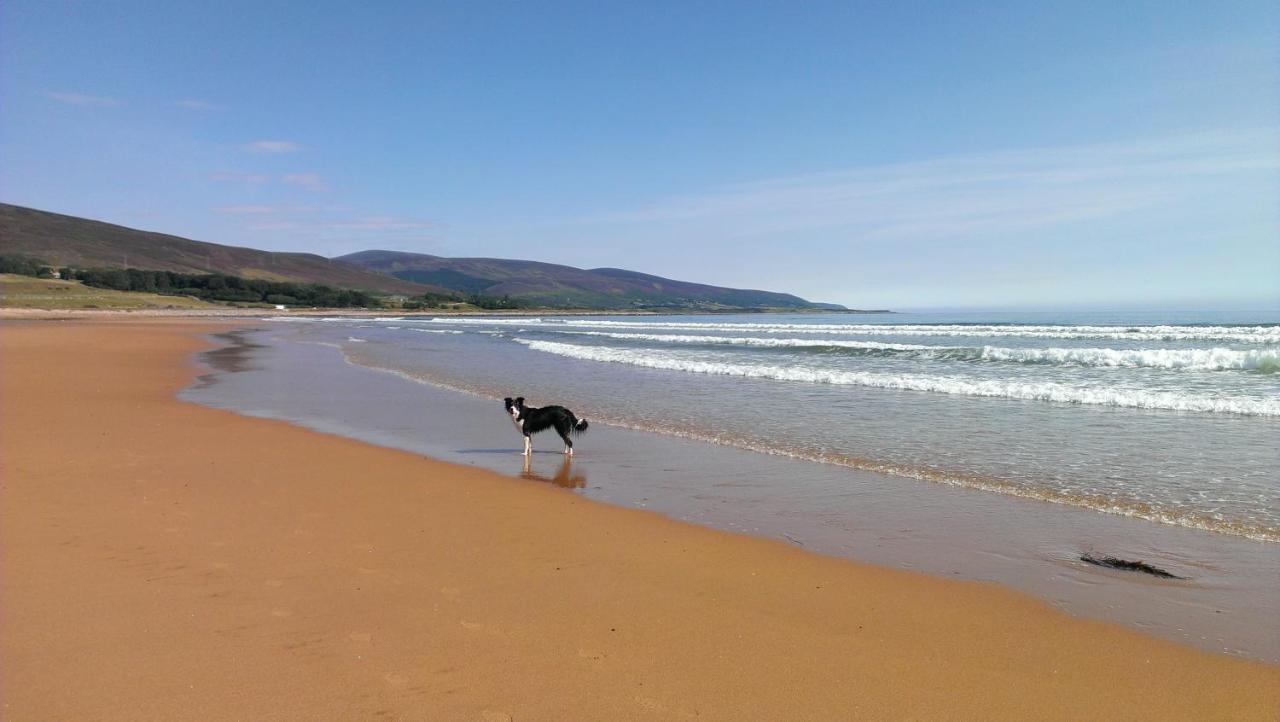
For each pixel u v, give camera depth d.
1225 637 4.14
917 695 3.53
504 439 10.79
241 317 90.12
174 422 11.30
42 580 4.69
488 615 4.36
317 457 8.94
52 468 7.90
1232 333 28.95
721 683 3.61
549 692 3.47
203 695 3.36
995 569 5.27
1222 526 6.18
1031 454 9.09
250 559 5.19
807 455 9.35
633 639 4.08
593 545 5.76
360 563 5.20
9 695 3.32
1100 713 3.38
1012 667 3.82
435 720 3.21
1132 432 10.36
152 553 5.25
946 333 37.09
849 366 20.53
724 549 5.70
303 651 3.81
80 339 33.09
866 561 5.44
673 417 12.49
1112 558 5.47
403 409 13.58
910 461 8.85
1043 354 20.80
